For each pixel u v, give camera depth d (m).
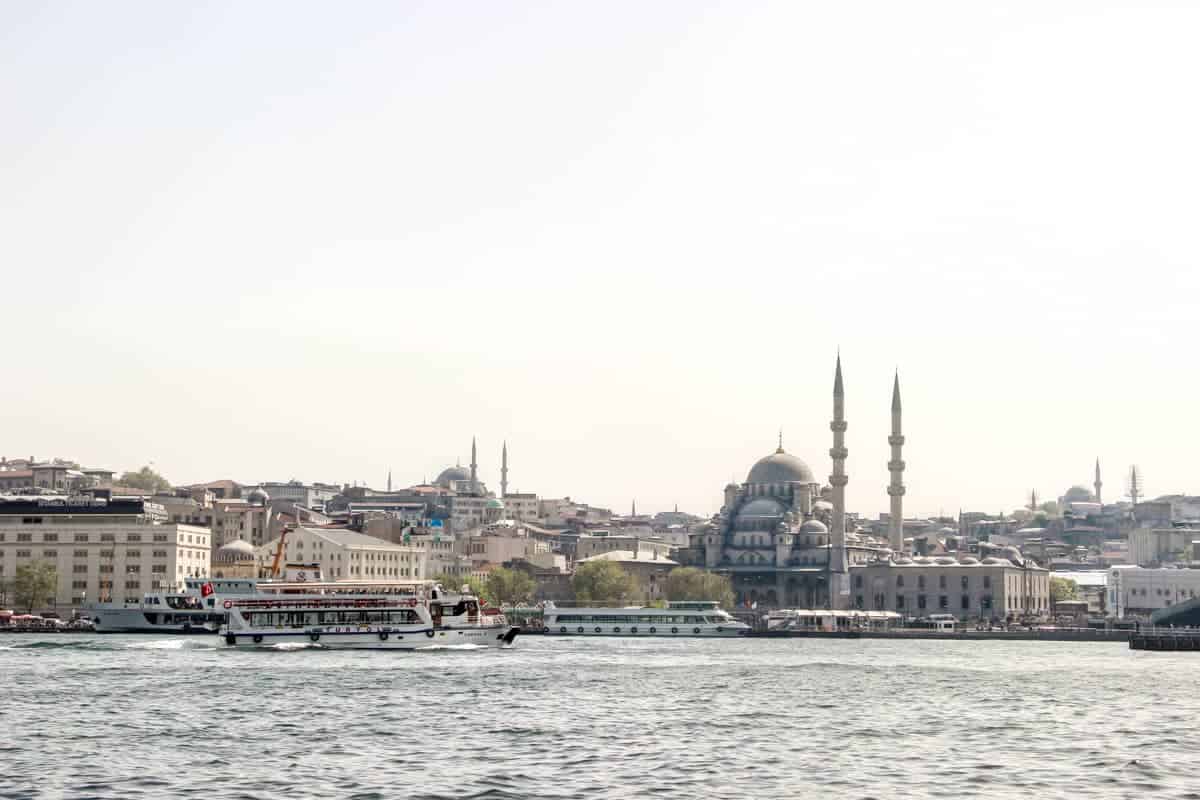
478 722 144.00
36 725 139.25
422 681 193.25
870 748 127.44
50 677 195.50
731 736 135.00
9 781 106.50
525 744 127.56
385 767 113.50
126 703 160.38
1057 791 105.19
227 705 158.75
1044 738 135.25
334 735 132.75
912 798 102.31
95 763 114.88
